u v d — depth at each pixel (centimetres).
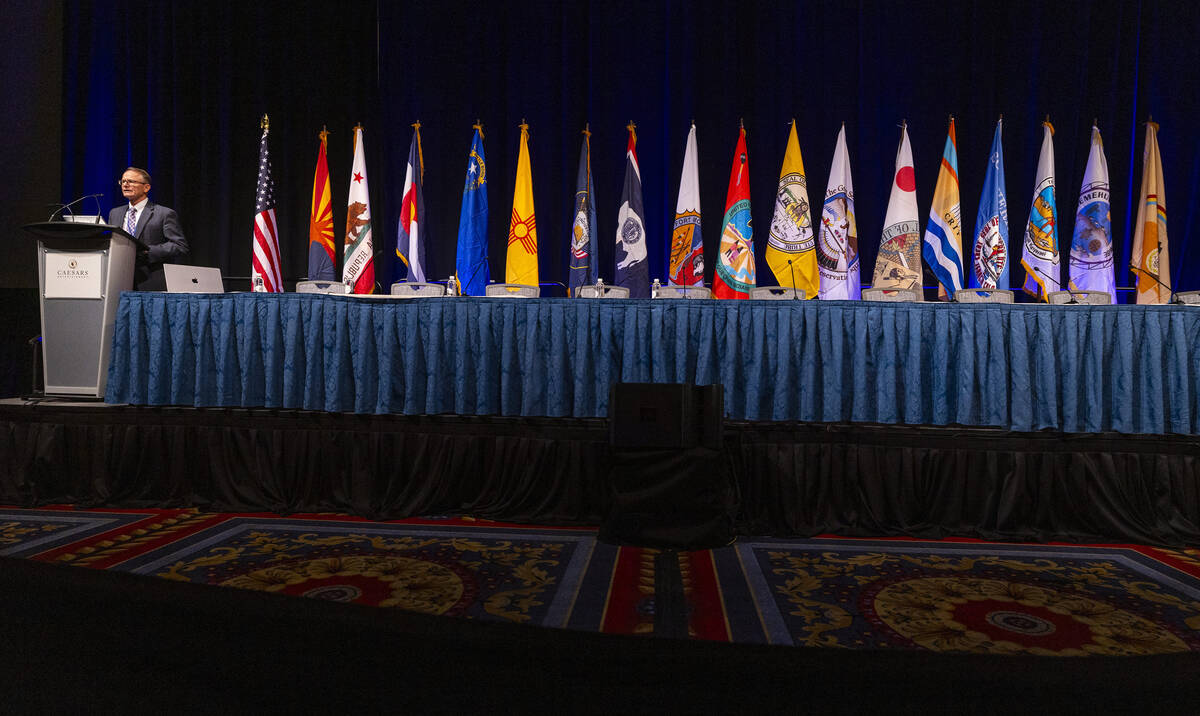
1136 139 498
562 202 527
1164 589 230
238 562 250
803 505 301
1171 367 293
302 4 538
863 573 245
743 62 519
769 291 377
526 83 530
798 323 312
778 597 219
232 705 64
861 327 310
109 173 552
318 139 538
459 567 246
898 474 303
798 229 478
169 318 338
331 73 536
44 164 532
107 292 343
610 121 526
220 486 330
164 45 543
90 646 73
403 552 264
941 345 306
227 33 537
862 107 512
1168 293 458
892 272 469
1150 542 282
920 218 509
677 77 520
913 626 196
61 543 272
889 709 60
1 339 507
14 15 520
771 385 314
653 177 525
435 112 534
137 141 545
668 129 520
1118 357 297
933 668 68
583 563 252
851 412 311
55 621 77
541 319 320
